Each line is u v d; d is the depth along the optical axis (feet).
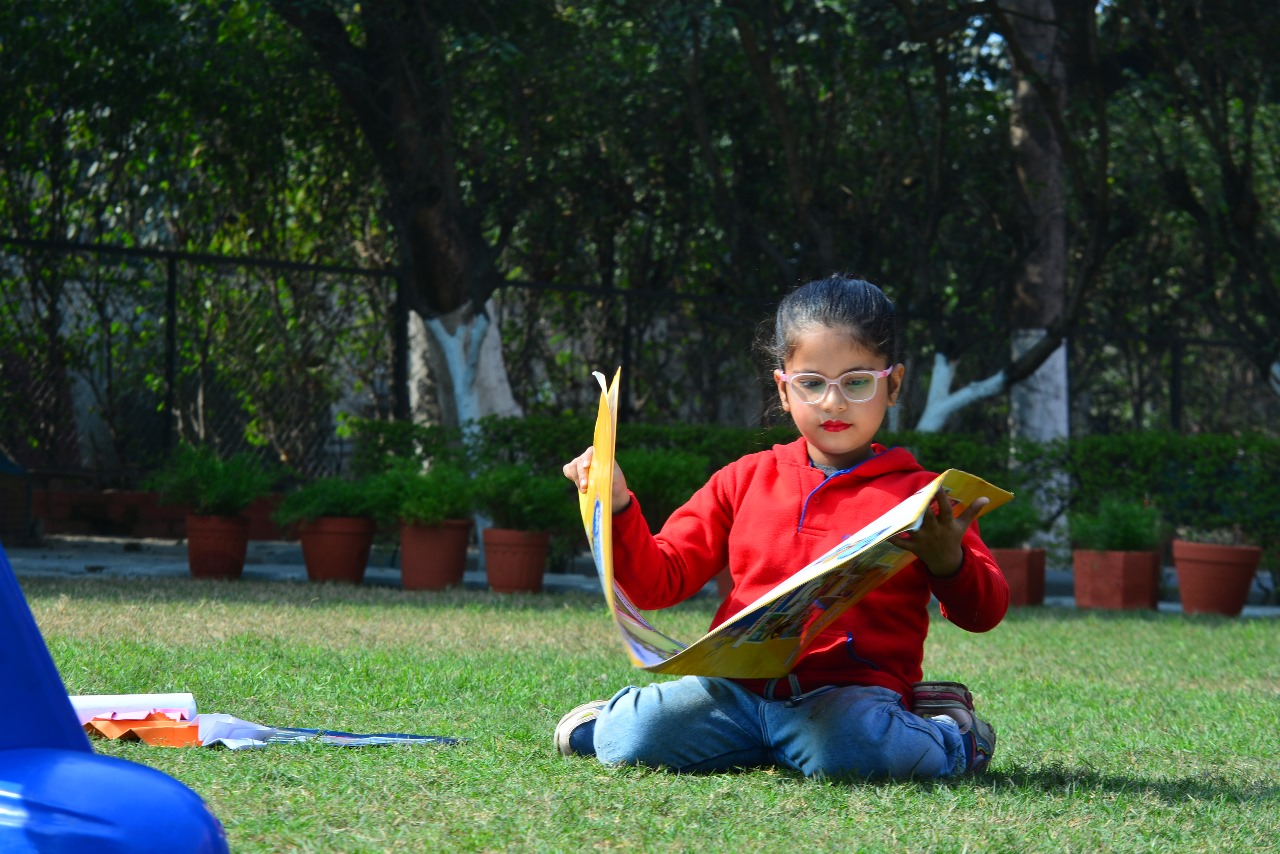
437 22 39.17
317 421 49.21
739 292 49.65
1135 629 29.07
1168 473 42.80
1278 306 46.44
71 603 24.72
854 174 47.50
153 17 40.32
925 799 9.95
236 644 19.70
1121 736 14.33
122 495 48.03
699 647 9.45
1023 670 20.86
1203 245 53.16
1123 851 8.65
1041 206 46.88
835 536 11.00
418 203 40.22
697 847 8.36
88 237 48.67
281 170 48.21
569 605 30.04
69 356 48.21
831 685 11.07
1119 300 57.31
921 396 54.13
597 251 50.62
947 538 9.95
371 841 8.18
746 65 44.88
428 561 34.55
